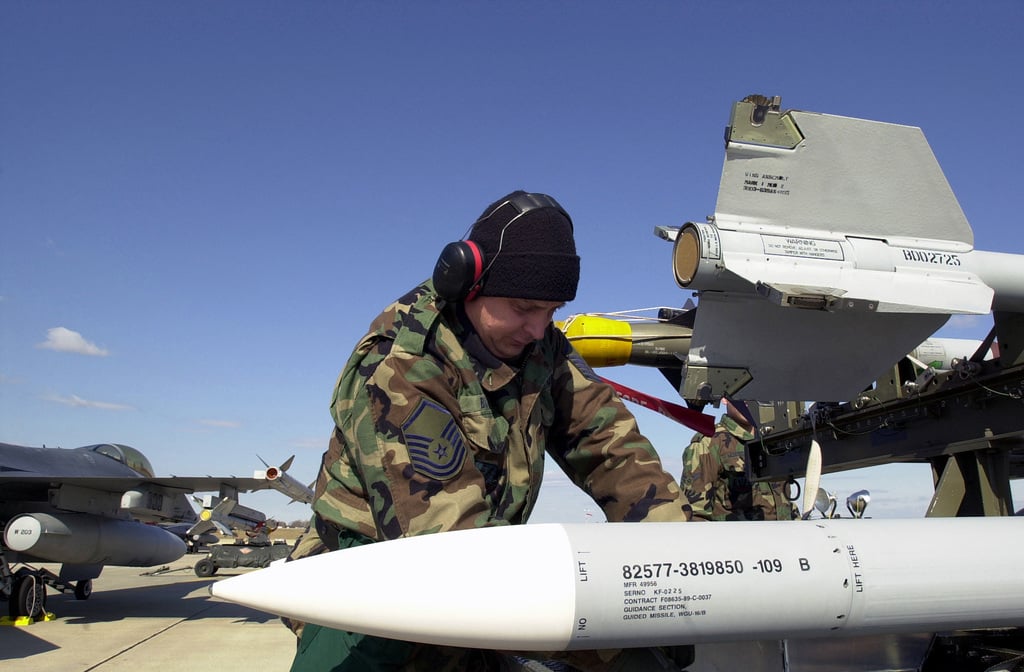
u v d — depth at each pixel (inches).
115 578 762.8
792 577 76.8
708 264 125.9
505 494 78.7
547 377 81.7
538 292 71.2
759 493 264.7
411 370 71.6
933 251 135.0
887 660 113.3
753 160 130.9
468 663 78.5
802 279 126.8
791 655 110.6
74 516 423.8
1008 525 90.0
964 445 141.4
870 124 132.0
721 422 266.1
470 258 69.9
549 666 79.0
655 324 181.5
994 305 137.3
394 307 77.1
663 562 72.9
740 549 76.8
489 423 75.4
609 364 182.2
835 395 144.6
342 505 78.0
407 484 70.2
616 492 85.3
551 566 69.5
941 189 135.5
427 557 68.4
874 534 84.0
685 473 270.4
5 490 425.7
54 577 482.9
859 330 136.4
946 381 143.3
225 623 417.4
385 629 69.7
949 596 82.2
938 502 142.0
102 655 311.3
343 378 75.7
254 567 853.8
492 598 68.0
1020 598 84.6
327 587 69.2
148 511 493.4
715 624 74.4
